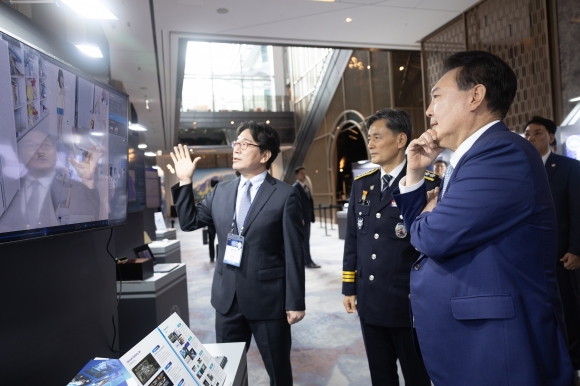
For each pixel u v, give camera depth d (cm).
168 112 981
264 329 164
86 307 148
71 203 122
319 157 1273
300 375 236
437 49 584
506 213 89
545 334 90
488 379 90
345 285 180
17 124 97
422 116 858
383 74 874
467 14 514
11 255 109
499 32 479
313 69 1416
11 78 95
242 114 1648
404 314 150
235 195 177
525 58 452
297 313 161
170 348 97
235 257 164
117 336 174
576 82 404
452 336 96
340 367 244
